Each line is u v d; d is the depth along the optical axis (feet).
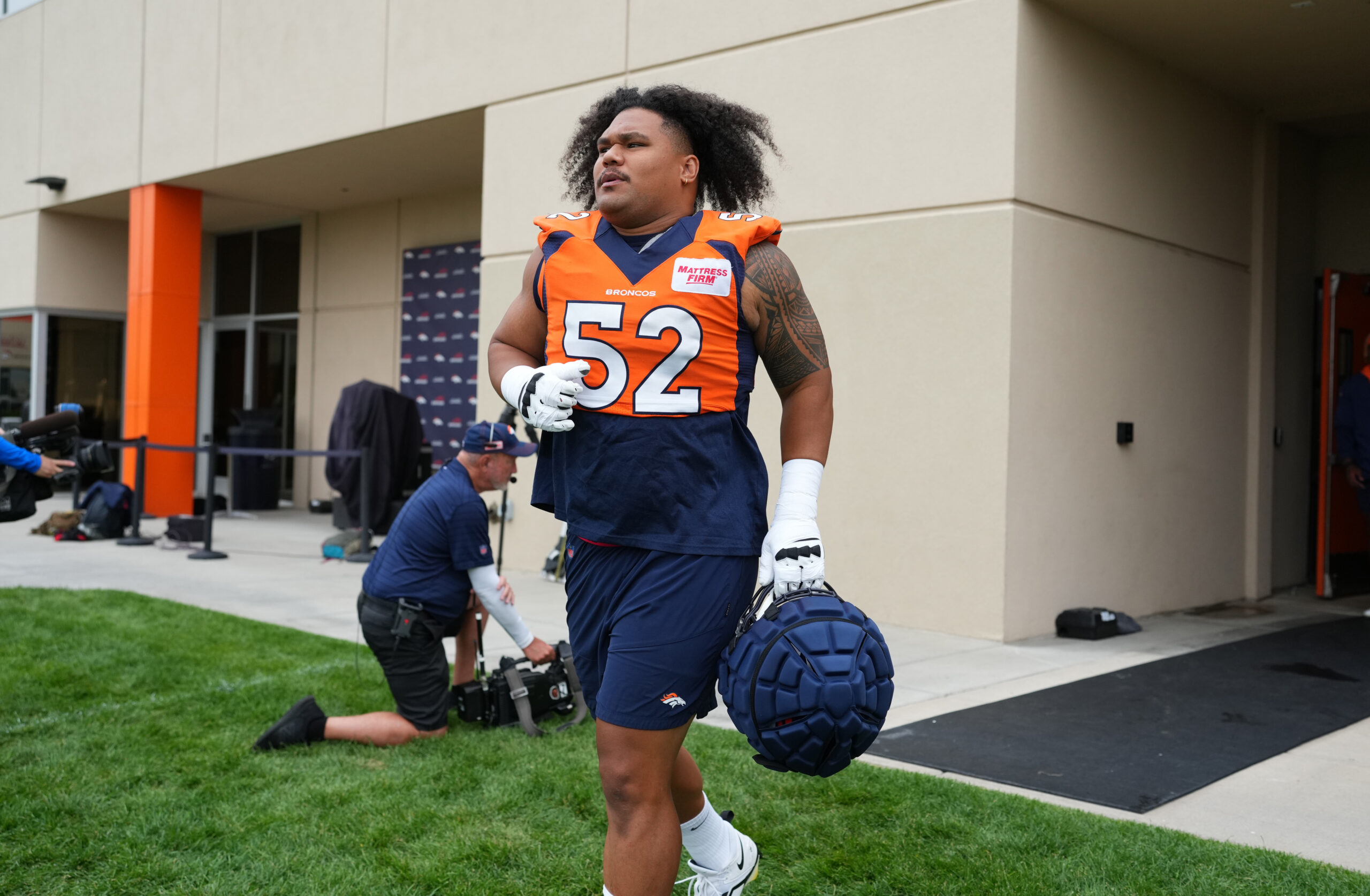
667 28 26.16
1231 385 28.04
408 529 13.17
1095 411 23.09
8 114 47.37
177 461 42.29
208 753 12.76
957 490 21.54
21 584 25.80
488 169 30.07
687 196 7.03
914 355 22.17
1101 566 23.35
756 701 6.10
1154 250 24.93
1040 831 10.28
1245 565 28.73
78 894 9.09
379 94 32.81
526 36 29.09
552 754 12.71
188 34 39.17
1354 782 12.17
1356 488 26.94
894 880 9.26
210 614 21.50
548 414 6.38
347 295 44.91
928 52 21.91
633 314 6.48
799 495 6.63
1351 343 29.09
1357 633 22.50
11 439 13.07
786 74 24.14
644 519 6.61
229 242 51.24
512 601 13.65
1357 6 21.40
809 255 23.82
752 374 6.84
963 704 15.81
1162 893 8.92
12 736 13.43
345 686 15.85
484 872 9.52
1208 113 26.63
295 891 9.16
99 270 47.75
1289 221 30.01
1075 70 22.15
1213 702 15.94
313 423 46.32
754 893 9.11
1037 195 21.33
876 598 22.80
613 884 6.63
